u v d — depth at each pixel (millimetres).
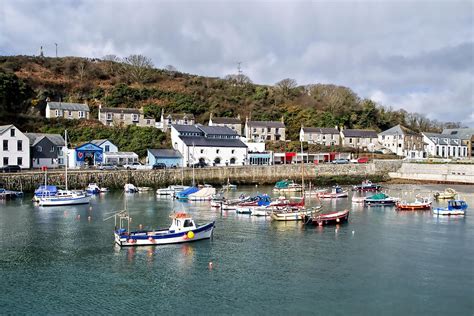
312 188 95375
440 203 73375
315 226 53031
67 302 29766
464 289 32156
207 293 31266
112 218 55938
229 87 174500
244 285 32781
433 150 154000
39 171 79688
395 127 151000
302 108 162500
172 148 109000
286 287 32375
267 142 132250
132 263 37719
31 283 33031
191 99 149625
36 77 140625
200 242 44812
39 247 42250
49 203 64812
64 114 116062
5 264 37219
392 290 31891
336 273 35406
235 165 104562
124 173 86812
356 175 110812
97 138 108375
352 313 28125
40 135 95000
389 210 65438
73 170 84062
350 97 181500
